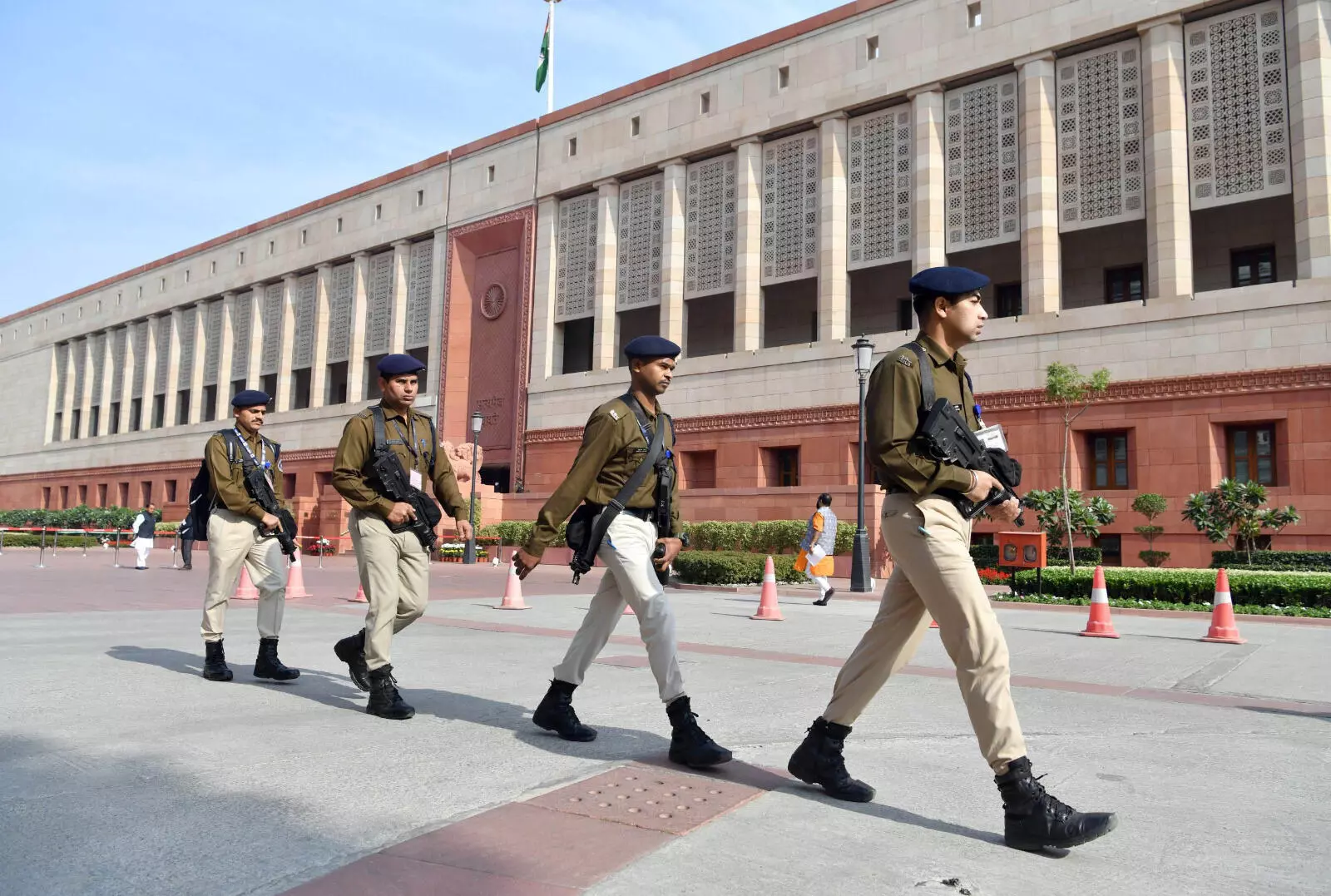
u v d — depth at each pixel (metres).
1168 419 20.41
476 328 35.31
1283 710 5.43
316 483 38.72
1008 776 2.88
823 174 26.42
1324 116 19.33
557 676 4.26
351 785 3.37
